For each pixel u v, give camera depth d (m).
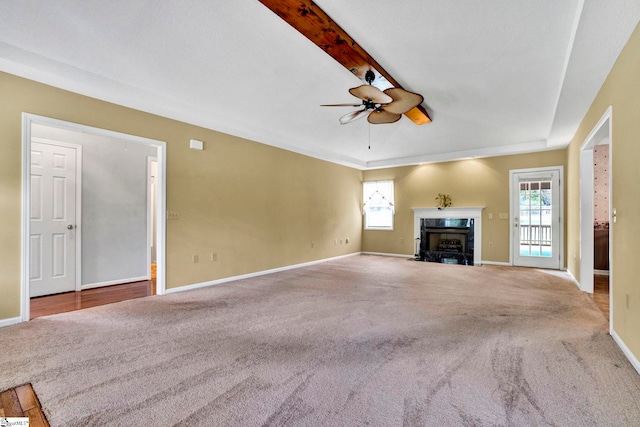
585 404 1.71
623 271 2.39
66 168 4.34
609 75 2.80
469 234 6.82
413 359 2.25
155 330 2.83
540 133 5.36
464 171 6.95
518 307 3.49
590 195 4.24
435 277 5.15
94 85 3.26
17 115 2.95
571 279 4.98
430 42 2.71
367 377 2.00
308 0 2.19
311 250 6.61
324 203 7.01
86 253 4.52
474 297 3.92
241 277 5.08
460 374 2.04
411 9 2.29
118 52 2.88
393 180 7.94
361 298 3.88
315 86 3.64
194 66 3.16
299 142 6.08
